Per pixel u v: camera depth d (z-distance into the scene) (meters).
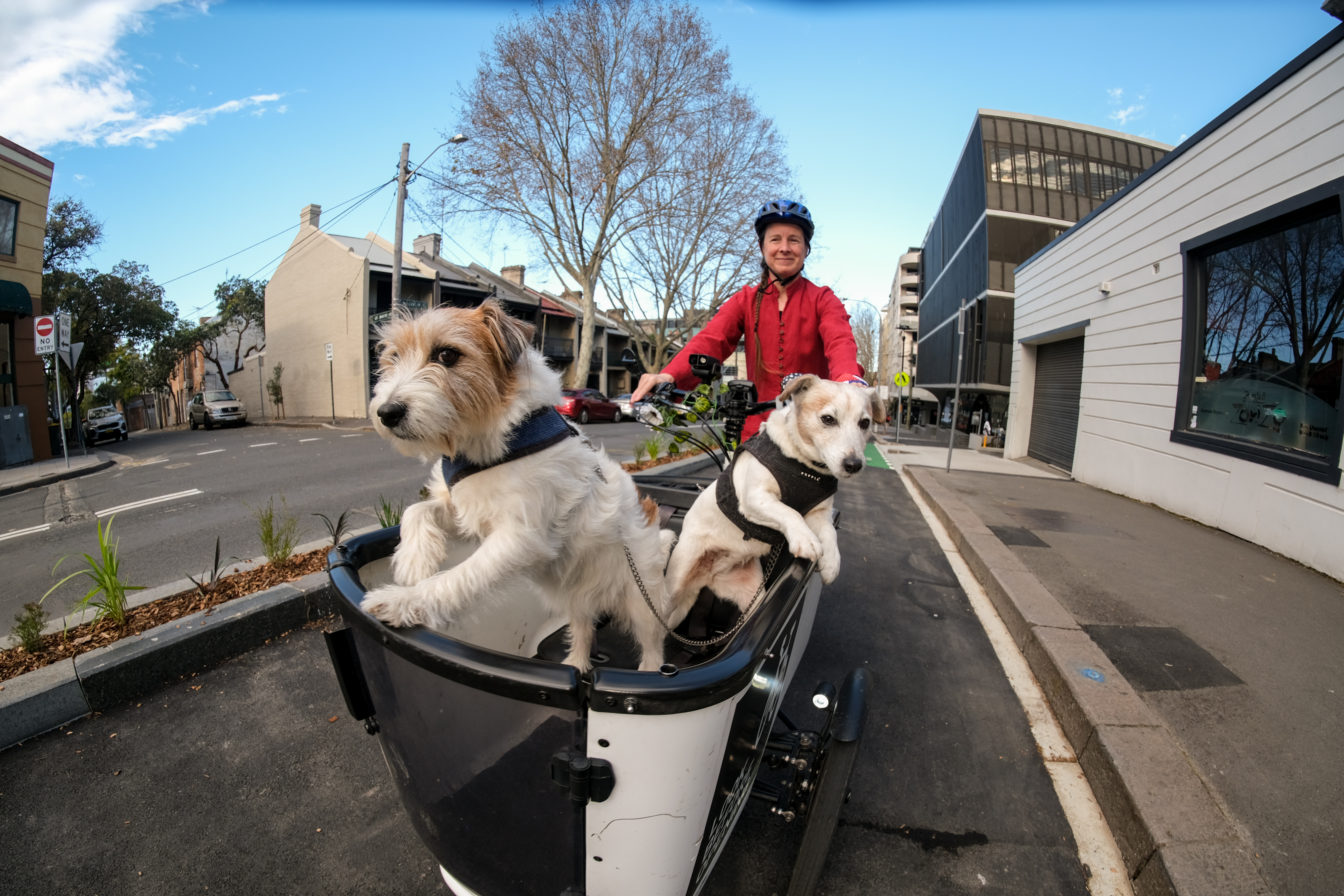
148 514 6.83
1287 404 5.72
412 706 1.38
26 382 13.63
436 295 25.94
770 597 1.71
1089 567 4.87
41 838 2.02
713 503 2.54
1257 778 2.29
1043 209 25.25
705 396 2.66
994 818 2.30
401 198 16.95
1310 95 5.39
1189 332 7.21
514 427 1.60
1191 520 6.88
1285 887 1.81
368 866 1.97
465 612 1.52
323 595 3.59
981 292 25.67
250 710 2.75
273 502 6.93
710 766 1.28
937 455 16.06
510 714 1.23
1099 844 2.20
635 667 2.41
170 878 1.89
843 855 2.09
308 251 25.97
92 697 2.67
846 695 1.86
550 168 20.38
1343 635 3.62
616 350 41.12
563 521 1.71
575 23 18.56
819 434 2.23
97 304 23.72
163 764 2.39
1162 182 7.91
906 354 66.62
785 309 2.96
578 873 1.33
